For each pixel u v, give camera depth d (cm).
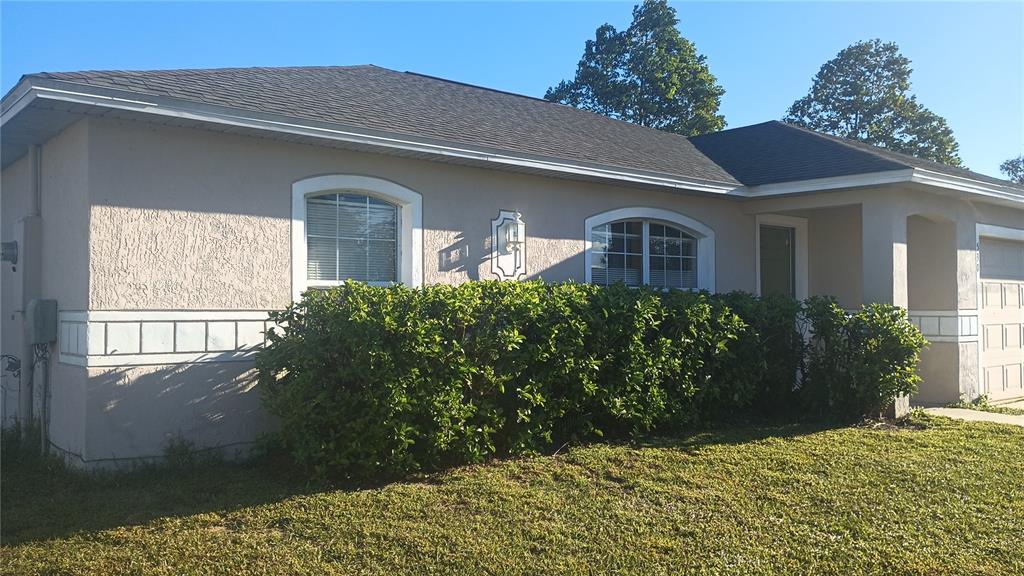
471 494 602
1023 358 1359
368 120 823
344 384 649
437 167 884
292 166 780
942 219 1171
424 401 650
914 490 632
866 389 916
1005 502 602
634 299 837
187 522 537
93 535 510
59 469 684
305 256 791
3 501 592
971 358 1212
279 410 648
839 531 532
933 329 1203
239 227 745
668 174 1048
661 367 832
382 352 624
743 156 1320
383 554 481
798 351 979
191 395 712
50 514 557
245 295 746
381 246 855
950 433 867
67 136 722
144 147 695
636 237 1102
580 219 1020
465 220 906
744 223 1217
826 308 952
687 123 3397
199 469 691
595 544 502
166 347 701
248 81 859
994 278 1301
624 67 3488
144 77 738
